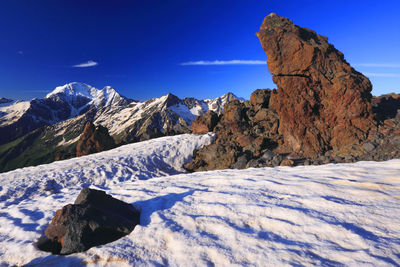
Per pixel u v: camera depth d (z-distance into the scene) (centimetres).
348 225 385
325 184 621
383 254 293
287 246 364
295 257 330
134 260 391
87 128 3844
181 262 372
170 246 428
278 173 936
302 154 1980
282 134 2306
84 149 3638
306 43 2028
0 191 1758
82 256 428
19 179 2038
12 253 491
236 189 738
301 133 2070
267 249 366
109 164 2462
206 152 2558
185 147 2936
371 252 303
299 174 836
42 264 413
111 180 2120
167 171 2506
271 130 2434
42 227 627
